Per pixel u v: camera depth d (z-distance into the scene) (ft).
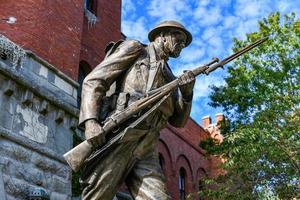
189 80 12.57
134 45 12.52
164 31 13.28
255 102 52.95
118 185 11.79
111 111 12.01
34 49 39.06
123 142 11.50
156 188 11.51
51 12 42.37
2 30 38.93
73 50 44.14
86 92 11.62
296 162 46.42
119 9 63.93
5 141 29.96
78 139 38.96
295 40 54.13
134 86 12.25
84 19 55.11
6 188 28.86
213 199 50.88
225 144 53.83
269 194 42.86
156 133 12.28
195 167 97.66
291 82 52.26
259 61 54.34
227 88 55.62
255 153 45.65
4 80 31.04
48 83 38.06
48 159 33.68
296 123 47.52
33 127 33.01
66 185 34.99
